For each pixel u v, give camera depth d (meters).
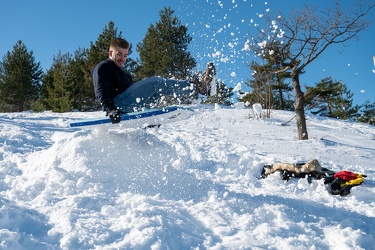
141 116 4.15
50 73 29.39
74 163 3.53
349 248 2.28
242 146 7.34
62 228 2.16
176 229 2.30
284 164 4.61
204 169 5.00
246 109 15.99
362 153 8.32
